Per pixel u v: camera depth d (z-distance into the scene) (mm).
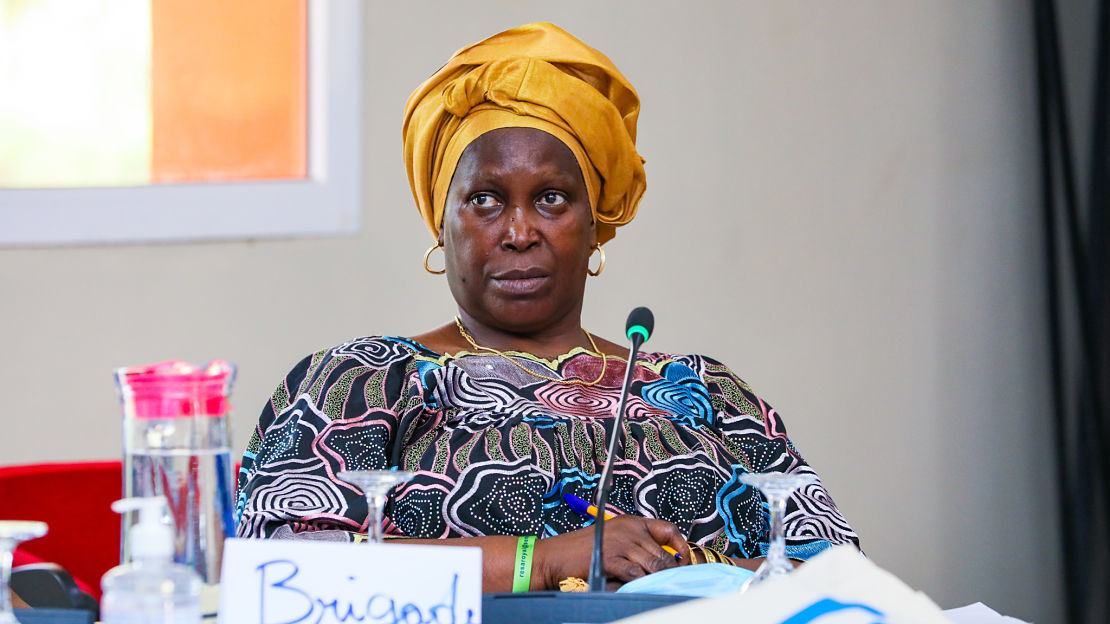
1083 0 6480
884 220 6609
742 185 6555
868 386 6570
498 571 2756
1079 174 6438
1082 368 6391
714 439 3623
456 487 3240
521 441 3318
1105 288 6332
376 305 6293
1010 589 6555
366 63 6344
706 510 3410
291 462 3133
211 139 6414
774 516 2021
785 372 6531
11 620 1801
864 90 6629
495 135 3643
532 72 3664
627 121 3869
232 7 6430
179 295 6180
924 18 6656
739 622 1611
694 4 6555
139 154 6375
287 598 1779
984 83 6656
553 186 3678
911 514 6551
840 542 3469
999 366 6609
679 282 6488
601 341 3934
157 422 1836
